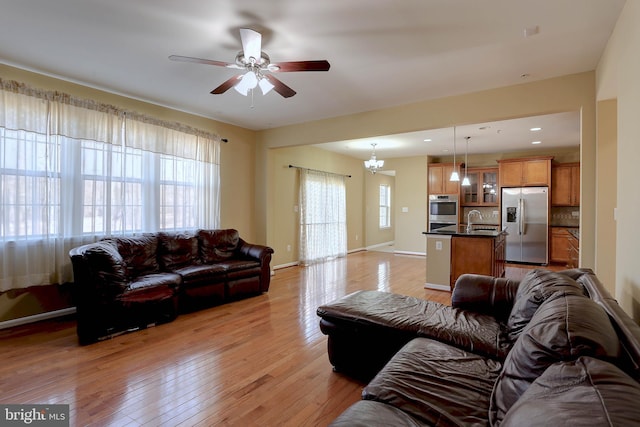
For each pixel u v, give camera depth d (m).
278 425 1.86
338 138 5.01
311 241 7.12
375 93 3.96
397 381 1.48
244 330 3.28
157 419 1.89
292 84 3.68
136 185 4.19
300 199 6.89
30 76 3.38
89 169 3.74
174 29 2.59
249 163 5.91
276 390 2.21
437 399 1.36
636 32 1.89
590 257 3.26
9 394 2.12
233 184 5.59
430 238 4.98
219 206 5.25
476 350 1.85
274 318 3.64
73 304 3.72
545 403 0.79
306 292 4.74
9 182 3.20
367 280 5.50
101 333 2.97
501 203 7.39
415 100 4.22
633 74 1.95
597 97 3.16
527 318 1.89
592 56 2.98
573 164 6.93
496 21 2.44
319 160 7.55
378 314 2.31
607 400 0.70
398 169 8.73
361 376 2.33
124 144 4.04
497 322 2.24
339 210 8.06
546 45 2.79
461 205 8.14
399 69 3.28
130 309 3.15
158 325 3.38
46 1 2.23
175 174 4.62
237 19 2.44
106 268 3.02
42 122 3.39
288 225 6.68
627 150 2.07
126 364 2.54
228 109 4.70
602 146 3.18
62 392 2.15
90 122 3.73
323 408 2.02
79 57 3.08
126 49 2.93
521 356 1.24
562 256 6.92
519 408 0.84
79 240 3.66
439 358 1.73
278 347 2.89
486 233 4.98
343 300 2.64
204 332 3.22
